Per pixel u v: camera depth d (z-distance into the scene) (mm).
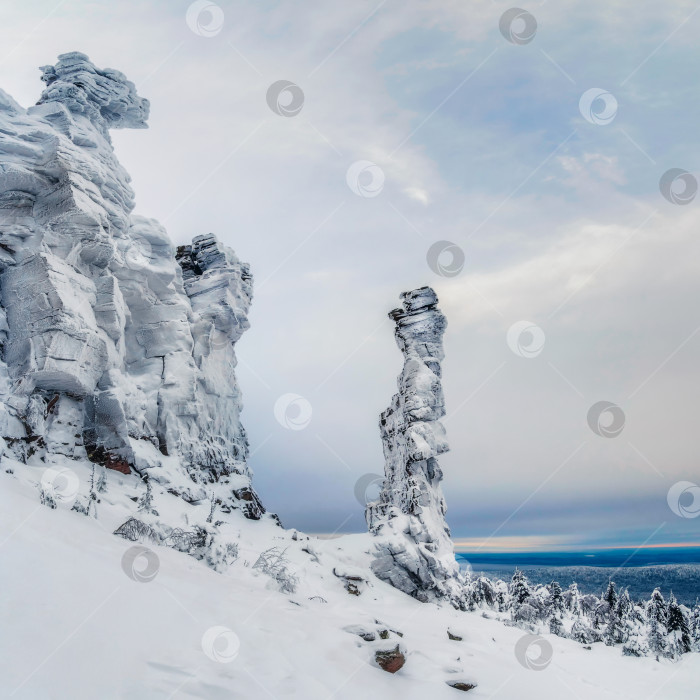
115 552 11906
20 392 21359
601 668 20297
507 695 12438
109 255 26516
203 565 16484
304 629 11664
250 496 31922
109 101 32438
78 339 23062
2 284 23250
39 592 8336
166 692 7141
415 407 33062
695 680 20406
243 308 39312
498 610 30469
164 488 26234
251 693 7891
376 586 26172
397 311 36906
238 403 37531
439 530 31250
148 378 30875
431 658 13727
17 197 24375
